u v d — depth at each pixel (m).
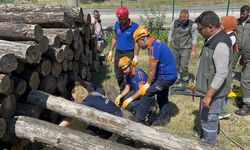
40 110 4.05
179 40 6.55
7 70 3.38
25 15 5.14
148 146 3.89
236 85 6.49
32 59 3.78
